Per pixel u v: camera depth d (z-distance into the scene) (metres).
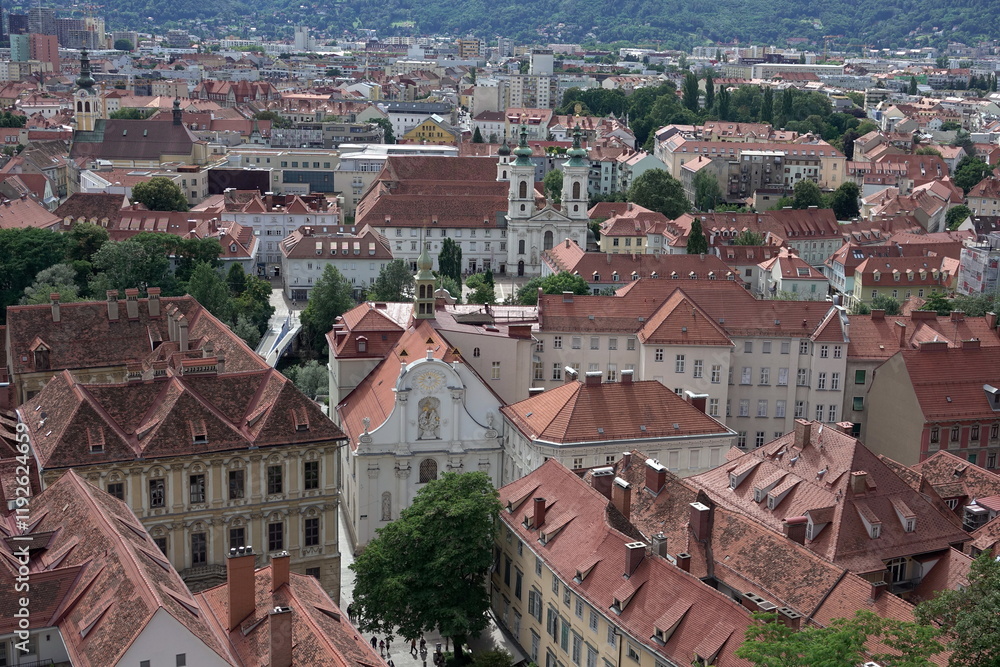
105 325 165.62
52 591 92.19
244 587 94.12
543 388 167.12
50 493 108.44
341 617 100.50
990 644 79.50
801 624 102.06
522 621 125.69
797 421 134.12
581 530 117.00
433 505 121.44
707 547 117.69
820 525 118.75
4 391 142.50
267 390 132.12
